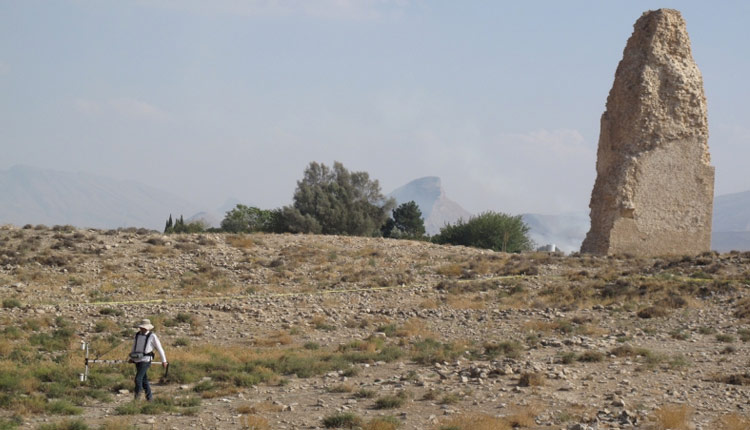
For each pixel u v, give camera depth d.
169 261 37.09
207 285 33.56
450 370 18.67
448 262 39.31
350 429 13.31
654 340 22.30
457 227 64.19
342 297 31.41
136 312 27.09
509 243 60.97
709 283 29.86
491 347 21.17
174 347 22.02
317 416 14.30
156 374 17.84
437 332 25.31
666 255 38.31
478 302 30.09
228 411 14.70
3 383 15.81
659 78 40.44
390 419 13.61
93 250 37.94
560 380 17.06
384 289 32.78
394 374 18.53
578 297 29.77
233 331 25.14
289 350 22.19
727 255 37.12
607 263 36.38
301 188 69.88
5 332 22.28
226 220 71.38
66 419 13.66
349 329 26.05
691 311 26.38
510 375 17.64
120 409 14.33
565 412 14.32
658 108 40.19
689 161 40.47
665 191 39.97
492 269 36.84
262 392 16.62
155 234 43.44
